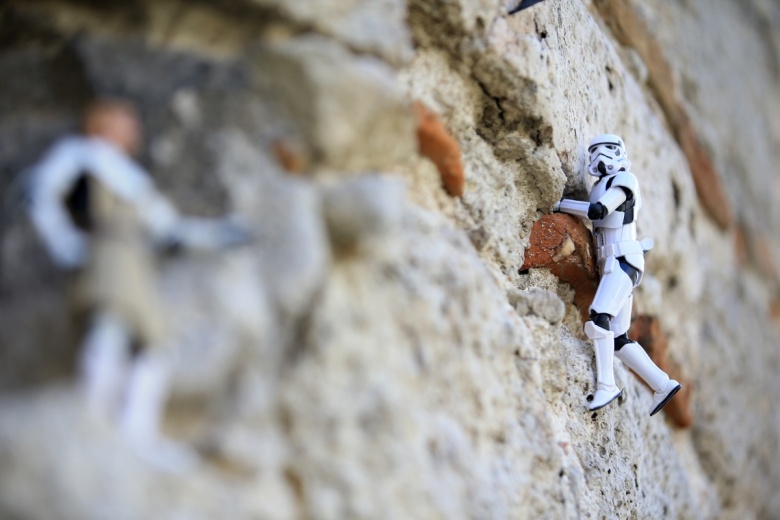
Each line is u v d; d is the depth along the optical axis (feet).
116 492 0.90
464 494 1.22
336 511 1.09
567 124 1.60
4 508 0.88
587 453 1.51
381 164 1.22
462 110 1.45
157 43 1.13
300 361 1.11
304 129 1.13
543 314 1.48
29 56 1.13
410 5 1.37
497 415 1.32
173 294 1.03
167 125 1.10
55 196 0.98
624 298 1.55
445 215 1.39
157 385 0.98
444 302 1.26
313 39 1.18
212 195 1.08
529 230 1.57
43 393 0.98
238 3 1.14
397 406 1.15
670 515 1.77
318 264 1.09
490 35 1.43
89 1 1.12
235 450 1.03
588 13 1.83
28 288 1.04
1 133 1.10
